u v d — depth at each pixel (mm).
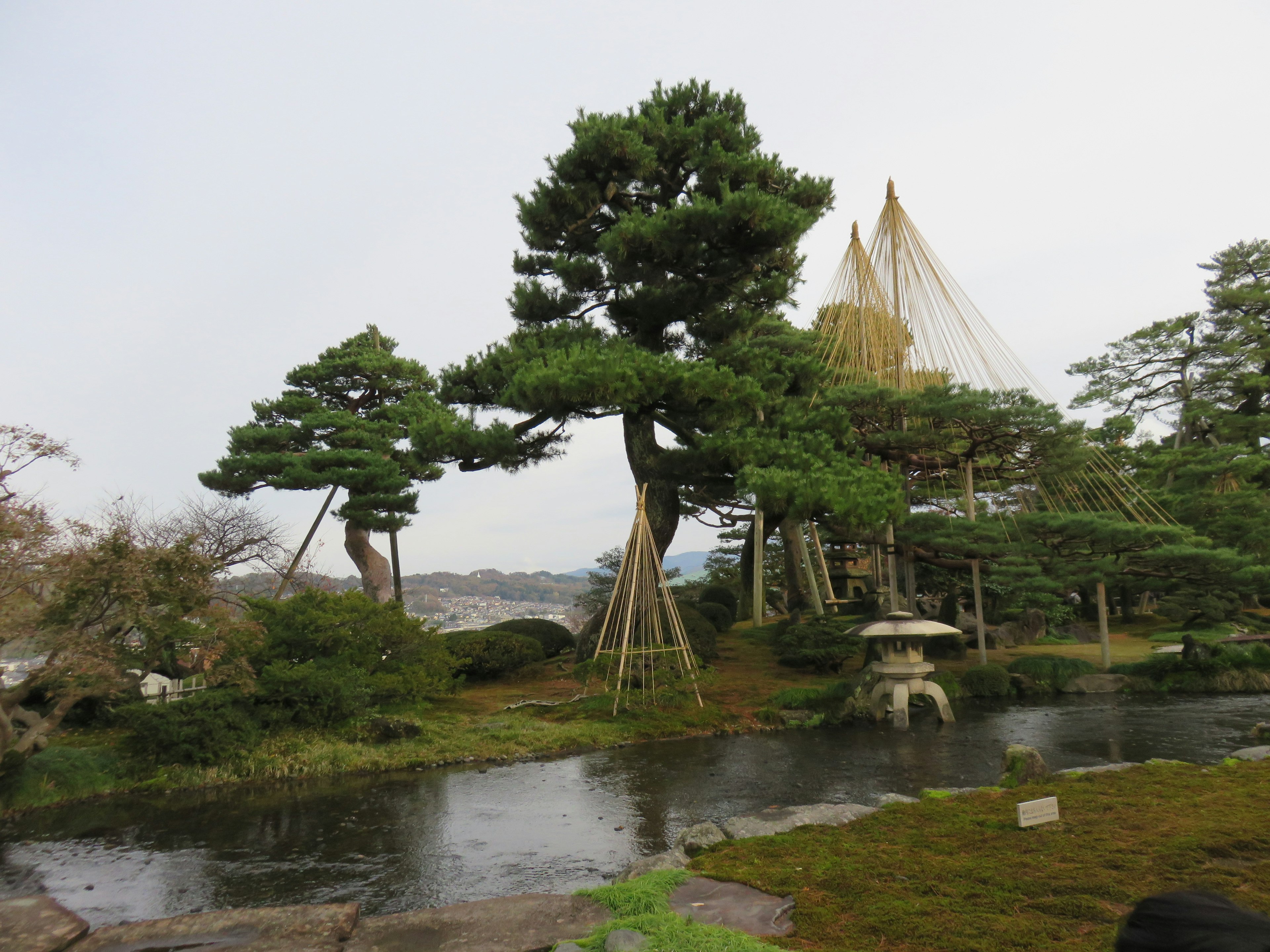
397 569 31625
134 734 12445
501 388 21641
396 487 30516
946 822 7367
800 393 23406
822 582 35500
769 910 5359
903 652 16531
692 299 21656
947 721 16297
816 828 7422
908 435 21844
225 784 11938
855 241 26781
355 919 5566
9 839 9359
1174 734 14016
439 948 4941
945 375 23906
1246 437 41500
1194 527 32219
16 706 11414
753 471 18578
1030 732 14758
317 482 29109
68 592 10430
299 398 31141
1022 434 20734
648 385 18578
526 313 22719
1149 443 42031
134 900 7207
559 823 9430
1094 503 24594
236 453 29938
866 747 13766
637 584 17953
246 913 5555
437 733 14625
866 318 25625
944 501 28516
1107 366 46281
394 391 33344
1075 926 4832
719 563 43969
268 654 15383
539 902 5629
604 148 20484
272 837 9164
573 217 22328
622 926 4844
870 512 17953
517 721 15750
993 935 4723
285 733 13797
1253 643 23422
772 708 16922
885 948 4645
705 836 7375
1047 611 31938
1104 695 19859
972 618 29156
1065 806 7781
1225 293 42469
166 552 11406
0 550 9930
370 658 16469
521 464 23484
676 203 19969
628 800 10453
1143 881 5535
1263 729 13492
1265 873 5594
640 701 17000
